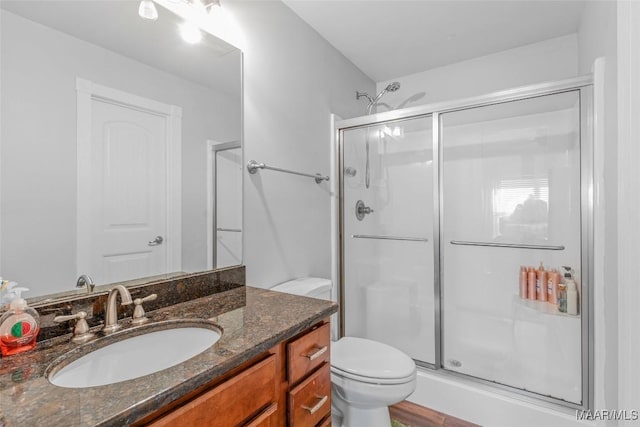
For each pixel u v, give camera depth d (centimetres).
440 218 224
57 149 91
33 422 50
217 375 69
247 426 77
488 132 227
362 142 243
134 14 110
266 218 168
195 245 129
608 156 138
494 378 201
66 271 92
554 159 206
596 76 146
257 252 162
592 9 164
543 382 191
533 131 212
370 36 215
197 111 130
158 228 116
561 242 205
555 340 193
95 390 59
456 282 239
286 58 181
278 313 104
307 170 200
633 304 100
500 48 232
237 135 148
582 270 160
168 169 120
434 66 260
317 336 105
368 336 251
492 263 227
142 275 111
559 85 162
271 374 86
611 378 137
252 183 159
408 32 210
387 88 242
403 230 248
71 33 94
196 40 131
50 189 90
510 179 221
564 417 154
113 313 92
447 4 181
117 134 105
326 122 219
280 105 177
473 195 234
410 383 142
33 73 87
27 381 63
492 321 224
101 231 100
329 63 222
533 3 181
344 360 153
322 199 215
